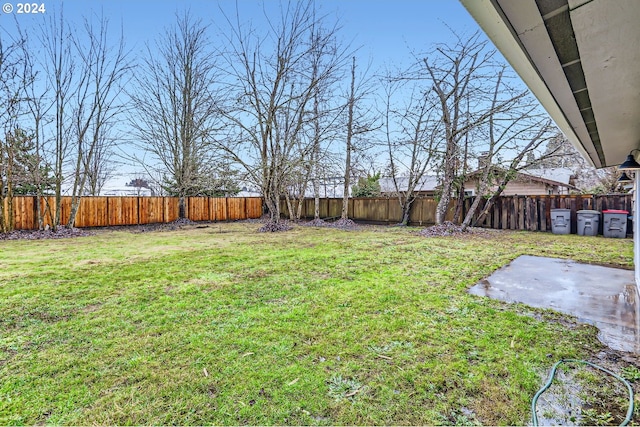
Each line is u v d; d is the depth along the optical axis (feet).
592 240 26.55
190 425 5.31
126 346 7.95
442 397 6.01
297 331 8.80
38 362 7.20
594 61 4.15
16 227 32.24
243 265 17.22
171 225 42.01
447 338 8.36
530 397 6.02
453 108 29.53
